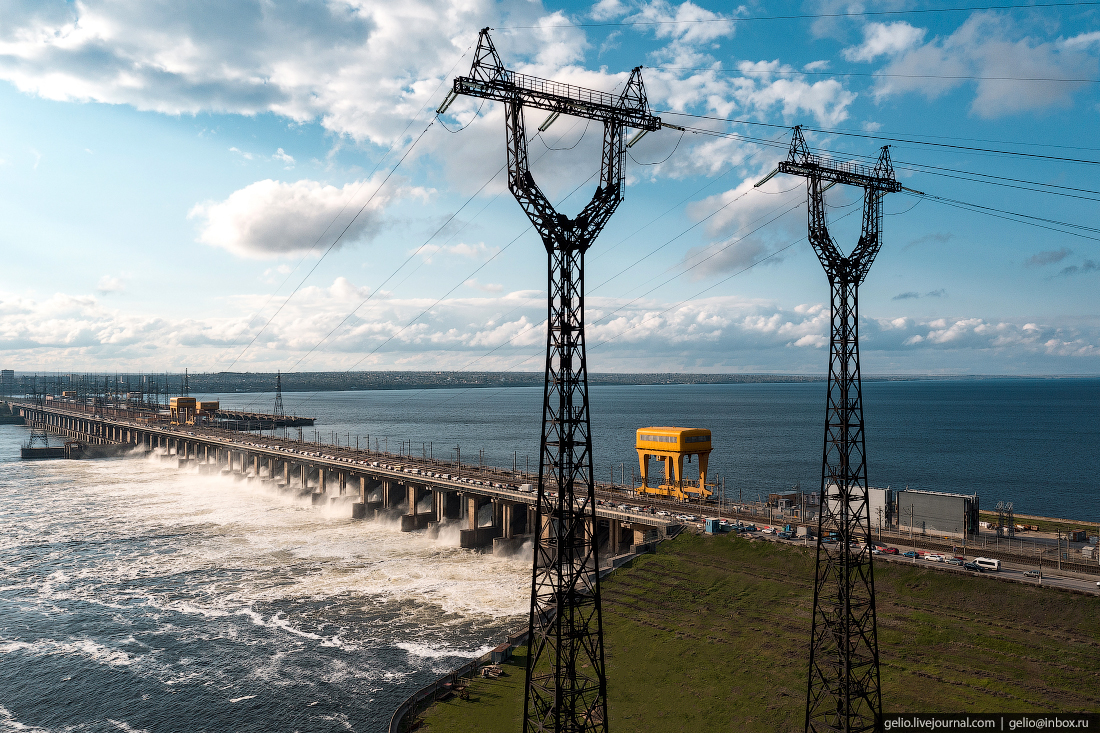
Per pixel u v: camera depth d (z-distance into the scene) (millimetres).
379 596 102500
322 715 68438
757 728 58438
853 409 57344
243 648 84500
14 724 68312
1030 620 64500
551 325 46250
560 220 46156
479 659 75000
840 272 58750
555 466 45781
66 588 108062
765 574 82500
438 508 146375
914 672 62188
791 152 57781
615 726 61344
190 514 167500
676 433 118938
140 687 75000
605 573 91062
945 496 90562
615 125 49969
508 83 46000
